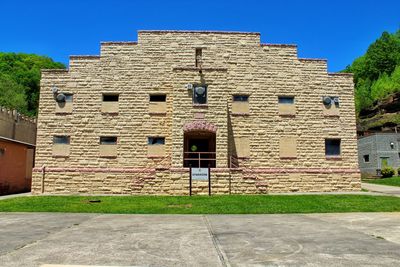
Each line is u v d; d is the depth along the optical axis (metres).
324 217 13.92
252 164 25.36
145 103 25.62
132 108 25.55
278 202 18.75
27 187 30.55
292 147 25.77
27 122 31.05
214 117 24.12
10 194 26.67
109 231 10.41
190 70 24.50
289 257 7.11
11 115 28.19
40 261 6.78
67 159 25.05
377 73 101.69
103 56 25.98
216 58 26.30
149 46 26.19
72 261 6.80
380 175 42.16
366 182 36.81
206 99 24.34
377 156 44.19
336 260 6.84
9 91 54.97
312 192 25.14
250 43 26.56
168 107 25.59
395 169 42.69
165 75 25.94
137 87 25.75
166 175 23.47
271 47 26.62
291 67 26.53
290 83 26.38
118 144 25.20
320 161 25.83
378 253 7.42
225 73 24.61
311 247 8.04
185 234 9.84
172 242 8.68
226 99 24.34
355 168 26.02
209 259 6.98
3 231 10.42
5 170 26.55
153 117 25.48
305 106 26.25
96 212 16.05
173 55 26.17
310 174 25.58
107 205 18.11
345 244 8.35
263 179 25.22
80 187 24.72
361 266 6.41
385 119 76.38
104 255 7.31
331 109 26.42
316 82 26.56
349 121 26.44
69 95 25.66
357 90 99.81
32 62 68.06
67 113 25.42
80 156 25.06
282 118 26.00
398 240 8.85
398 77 91.62
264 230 10.54
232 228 10.97
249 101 25.97
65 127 25.31
